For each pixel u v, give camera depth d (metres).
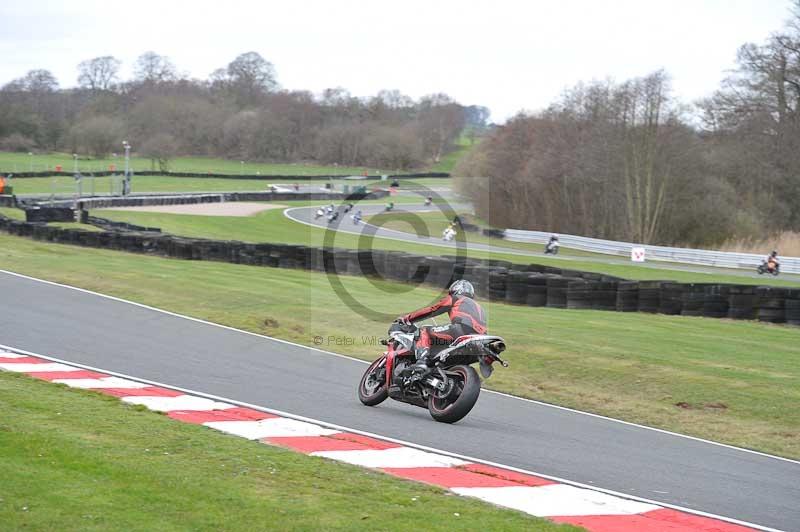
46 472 8.43
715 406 16.39
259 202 104.81
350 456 10.60
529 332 23.48
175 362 16.92
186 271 33.62
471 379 12.93
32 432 9.98
